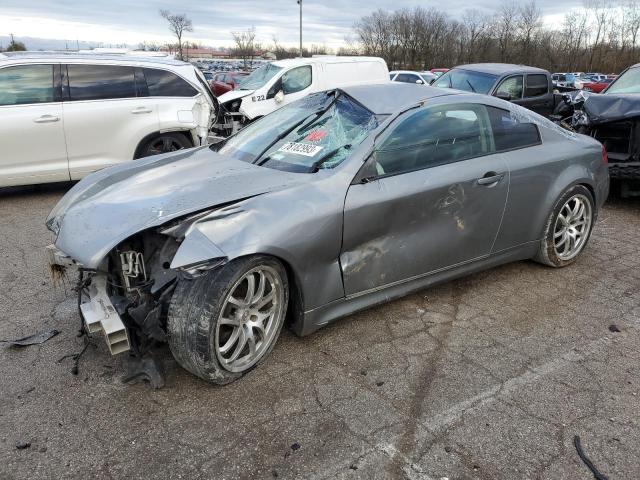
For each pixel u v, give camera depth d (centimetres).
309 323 306
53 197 687
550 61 6419
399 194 322
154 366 282
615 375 297
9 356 309
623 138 623
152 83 714
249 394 276
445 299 388
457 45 6444
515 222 394
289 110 411
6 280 416
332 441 244
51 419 256
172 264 244
